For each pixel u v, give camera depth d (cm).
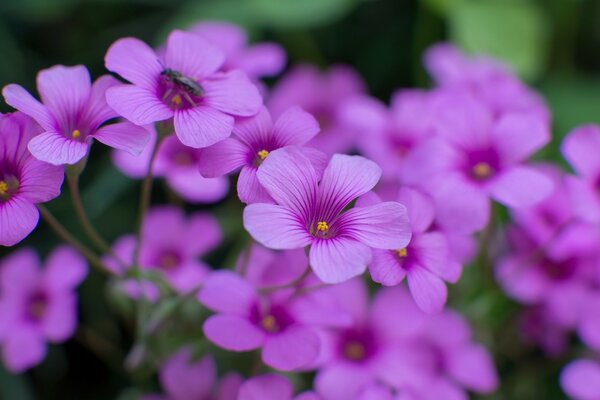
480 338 21
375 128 21
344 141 23
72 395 22
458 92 20
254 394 17
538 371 22
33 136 16
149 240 21
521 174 19
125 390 22
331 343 19
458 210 18
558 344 21
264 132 17
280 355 17
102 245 18
